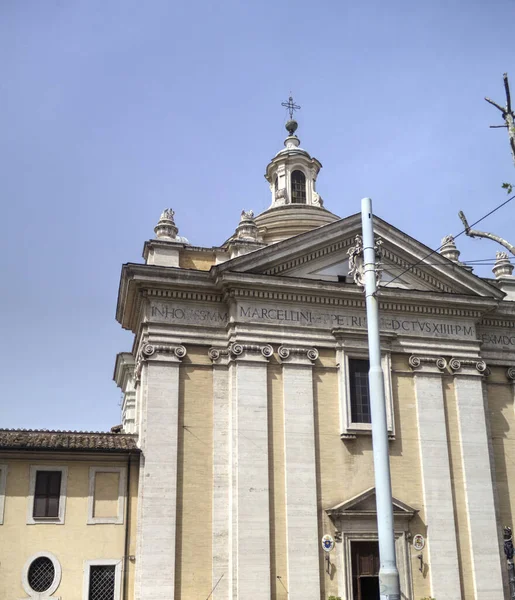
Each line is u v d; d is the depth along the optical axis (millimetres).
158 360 26281
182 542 24688
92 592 24203
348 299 28578
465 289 30344
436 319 29750
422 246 30047
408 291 29016
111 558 24547
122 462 25625
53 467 25000
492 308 30344
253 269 27672
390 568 13453
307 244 28656
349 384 27688
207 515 25234
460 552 27094
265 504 25281
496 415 30016
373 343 14789
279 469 26000
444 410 28641
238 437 25750
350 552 25766
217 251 28938
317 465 26516
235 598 24078
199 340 27031
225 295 27344
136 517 25141
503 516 28578
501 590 26953
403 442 27812
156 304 27000
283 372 27062
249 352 26812
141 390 27062
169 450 25406
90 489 25062
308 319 28000
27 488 24578
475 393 29250
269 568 24672
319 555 25422
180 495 25172
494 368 30734
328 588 25219
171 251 28125
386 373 28109
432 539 26797
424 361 28938
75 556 24297
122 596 24234
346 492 26469
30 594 23656
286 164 39875
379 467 14055
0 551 23797
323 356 27906
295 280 27688
